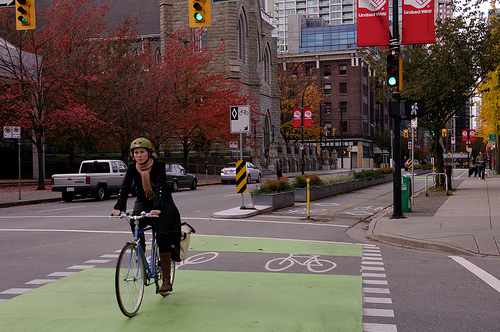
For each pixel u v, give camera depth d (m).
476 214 13.57
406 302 5.93
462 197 19.19
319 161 73.38
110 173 23.42
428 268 7.91
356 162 83.00
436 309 5.64
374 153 91.56
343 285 6.79
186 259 8.68
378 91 23.69
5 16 30.08
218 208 17.67
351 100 83.56
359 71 83.00
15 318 5.40
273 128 62.69
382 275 7.41
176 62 36.56
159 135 33.44
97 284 6.93
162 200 5.58
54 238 11.09
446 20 21.48
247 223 13.61
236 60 51.53
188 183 29.03
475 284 6.84
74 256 9.00
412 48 22.09
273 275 7.43
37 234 11.72
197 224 13.35
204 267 8.02
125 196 5.68
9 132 21.08
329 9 169.88
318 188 21.58
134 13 62.31
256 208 16.25
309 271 7.72
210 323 5.14
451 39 21.27
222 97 39.62
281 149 57.66
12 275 7.52
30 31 28.69
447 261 8.49
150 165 5.69
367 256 8.99
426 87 21.28
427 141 107.56
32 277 7.38
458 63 21.39
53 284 6.94
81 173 22.89
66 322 5.24
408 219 13.12
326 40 102.25
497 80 32.22
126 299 5.25
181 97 37.38
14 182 31.17
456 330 4.92
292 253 9.27
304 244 10.28
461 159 106.38
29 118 27.16
